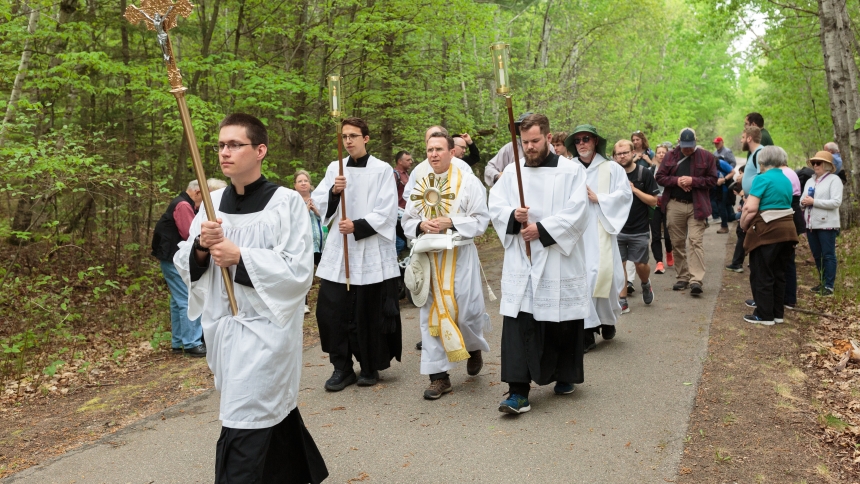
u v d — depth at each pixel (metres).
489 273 10.17
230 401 2.88
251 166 3.04
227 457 2.88
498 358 6.05
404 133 13.07
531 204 4.71
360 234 5.26
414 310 8.20
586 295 4.64
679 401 4.74
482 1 12.74
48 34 9.17
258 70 10.19
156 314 8.85
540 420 4.49
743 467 3.76
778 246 6.71
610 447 4.02
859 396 4.97
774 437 4.16
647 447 4.00
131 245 10.01
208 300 3.08
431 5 11.44
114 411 5.12
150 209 10.41
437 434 4.33
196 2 12.41
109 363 6.76
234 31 12.48
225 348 2.98
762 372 5.37
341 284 5.30
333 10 11.56
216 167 12.05
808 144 26.80
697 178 8.10
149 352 7.14
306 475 3.20
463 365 5.86
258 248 2.94
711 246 11.96
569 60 23.17
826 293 8.04
